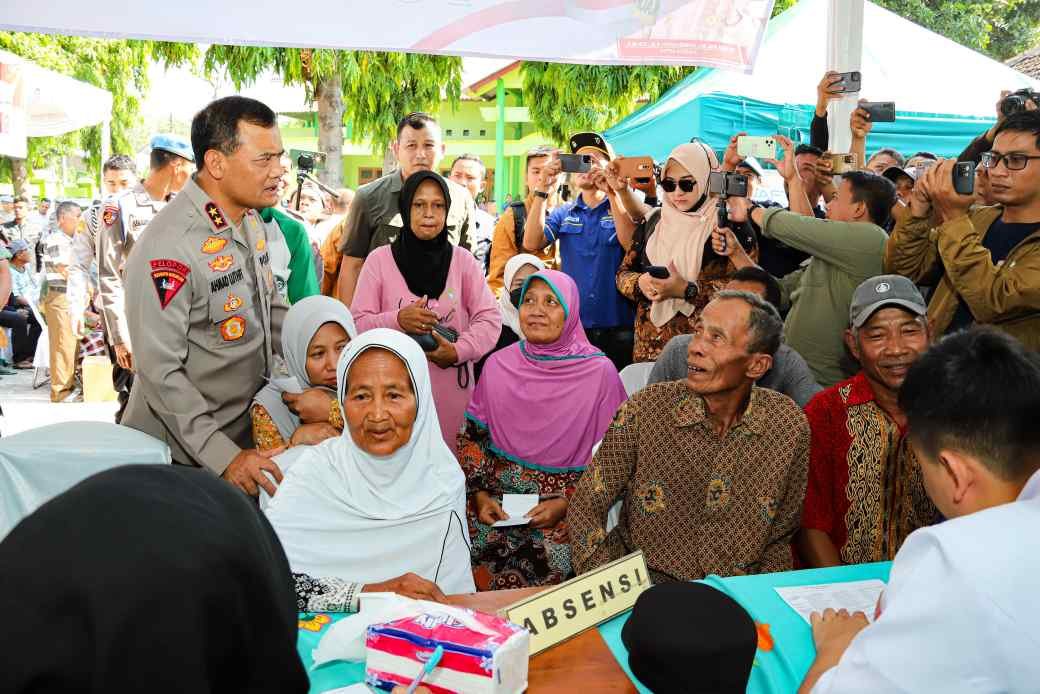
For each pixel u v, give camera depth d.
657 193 4.59
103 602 0.58
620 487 2.36
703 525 2.29
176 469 0.72
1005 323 2.77
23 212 11.56
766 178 7.73
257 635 0.67
